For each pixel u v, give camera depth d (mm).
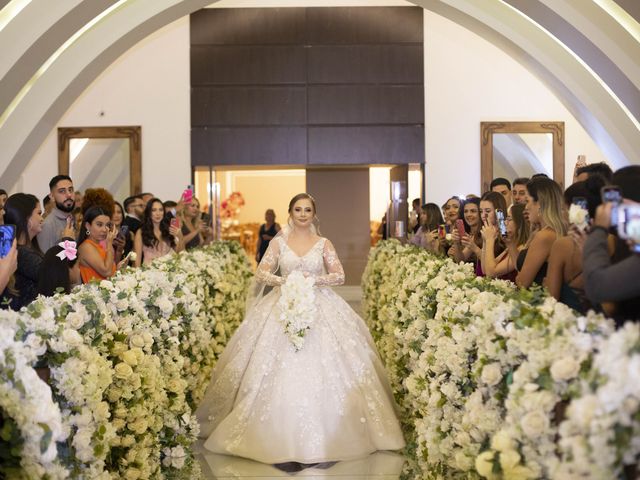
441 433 4461
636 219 2768
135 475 4379
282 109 14664
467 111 14602
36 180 14273
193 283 6738
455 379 4312
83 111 14383
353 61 14688
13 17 9898
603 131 12227
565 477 2719
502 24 12188
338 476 5109
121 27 11922
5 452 3064
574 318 3158
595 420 2529
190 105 14562
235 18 14594
